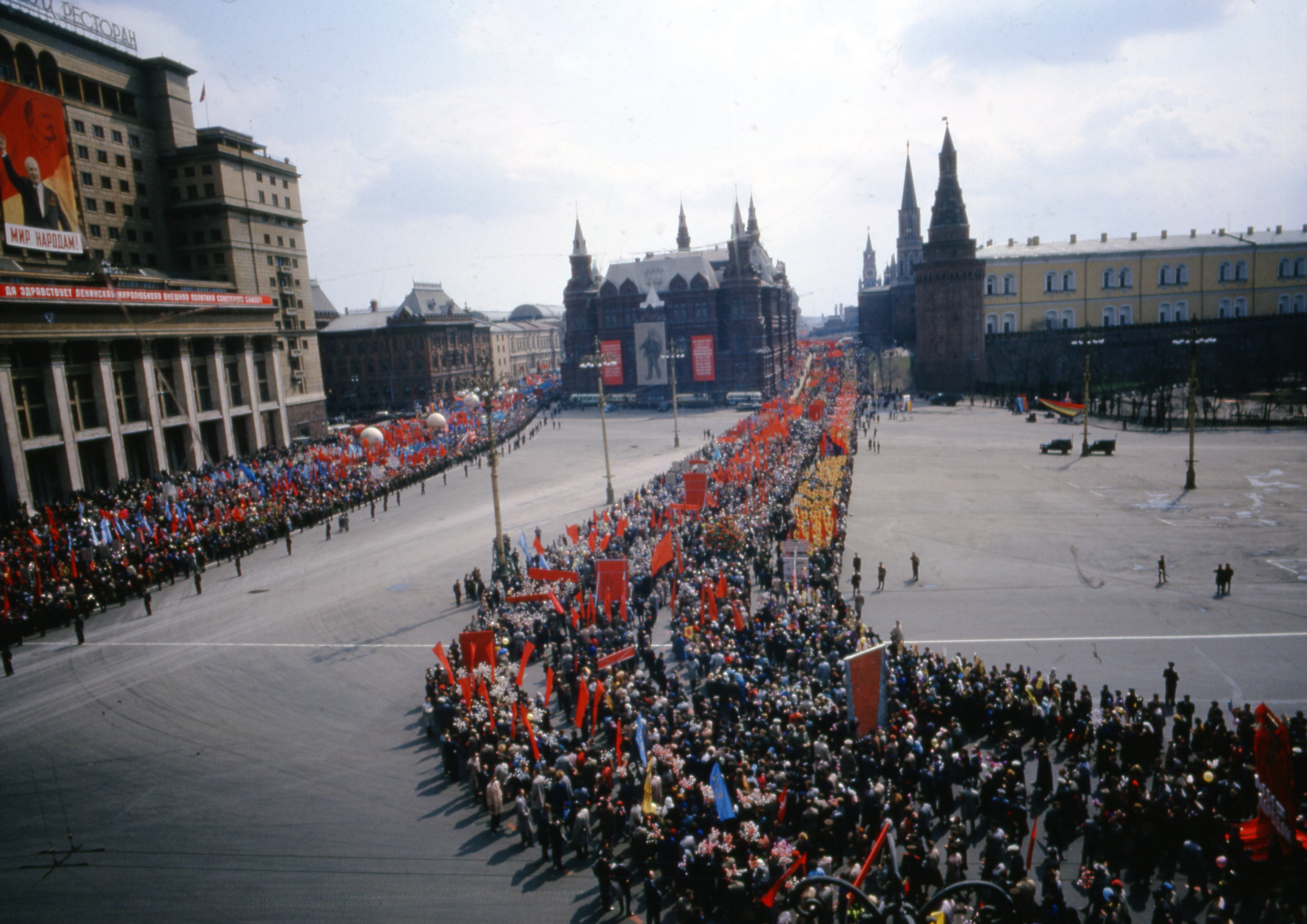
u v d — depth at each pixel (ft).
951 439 279.08
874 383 492.13
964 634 104.88
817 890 49.83
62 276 210.38
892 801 57.26
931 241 422.41
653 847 57.77
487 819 67.97
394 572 148.05
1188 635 100.83
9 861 64.18
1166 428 284.00
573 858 62.03
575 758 69.46
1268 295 431.43
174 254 296.30
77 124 255.70
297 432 325.62
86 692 99.14
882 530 159.94
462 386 419.74
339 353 469.16
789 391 479.00
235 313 254.06
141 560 146.30
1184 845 53.16
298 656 108.68
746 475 182.09
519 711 77.20
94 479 210.18
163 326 223.10
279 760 79.82
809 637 93.20
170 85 288.10
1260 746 51.19
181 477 203.51
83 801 73.31
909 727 68.08
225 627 121.80
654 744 67.97
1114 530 152.35
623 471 242.17
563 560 134.10
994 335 434.71
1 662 109.40
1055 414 334.65
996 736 75.87
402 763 78.48
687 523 150.51
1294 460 214.07
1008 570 131.44
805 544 115.03
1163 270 435.12
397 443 253.03
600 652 96.22
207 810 70.79
